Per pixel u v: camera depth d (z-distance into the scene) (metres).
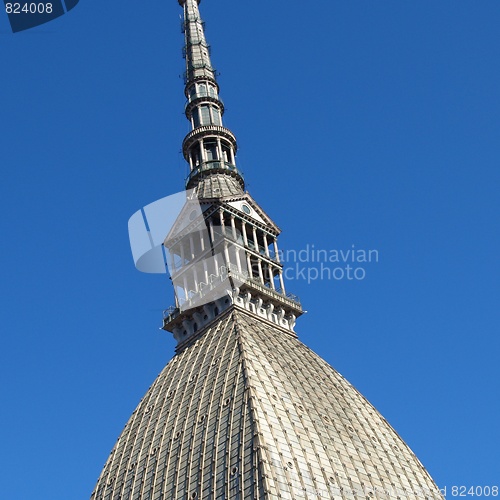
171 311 113.00
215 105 134.62
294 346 107.06
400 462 97.12
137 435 100.38
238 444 85.81
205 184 121.12
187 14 146.12
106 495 96.56
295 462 84.94
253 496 80.19
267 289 110.56
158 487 90.62
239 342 98.81
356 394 104.94
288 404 92.31
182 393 99.75
